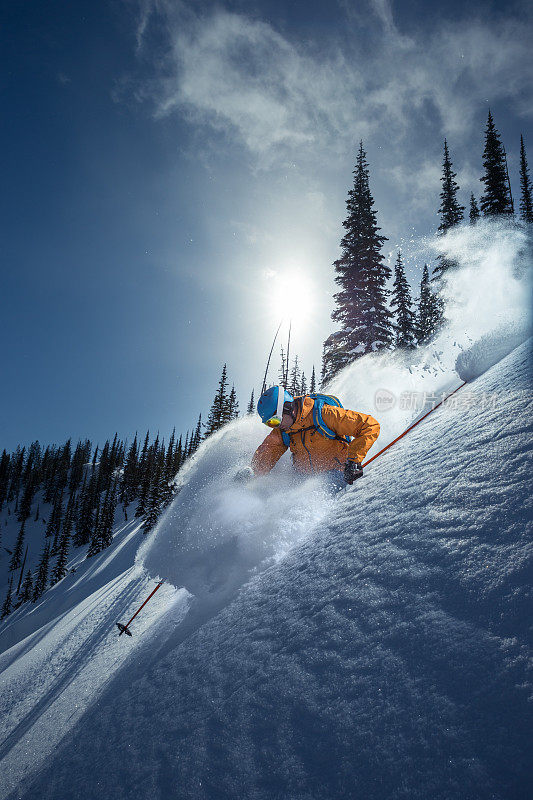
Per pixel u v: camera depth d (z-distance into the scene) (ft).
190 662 5.80
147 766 4.12
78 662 10.68
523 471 4.99
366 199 67.82
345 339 64.75
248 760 3.48
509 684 2.79
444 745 2.68
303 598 5.44
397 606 4.16
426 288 54.29
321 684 3.81
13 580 233.14
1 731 8.66
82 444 416.87
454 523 4.87
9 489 367.25
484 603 3.55
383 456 10.13
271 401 10.71
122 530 178.40
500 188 66.74
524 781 2.21
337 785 2.84
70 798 4.38
